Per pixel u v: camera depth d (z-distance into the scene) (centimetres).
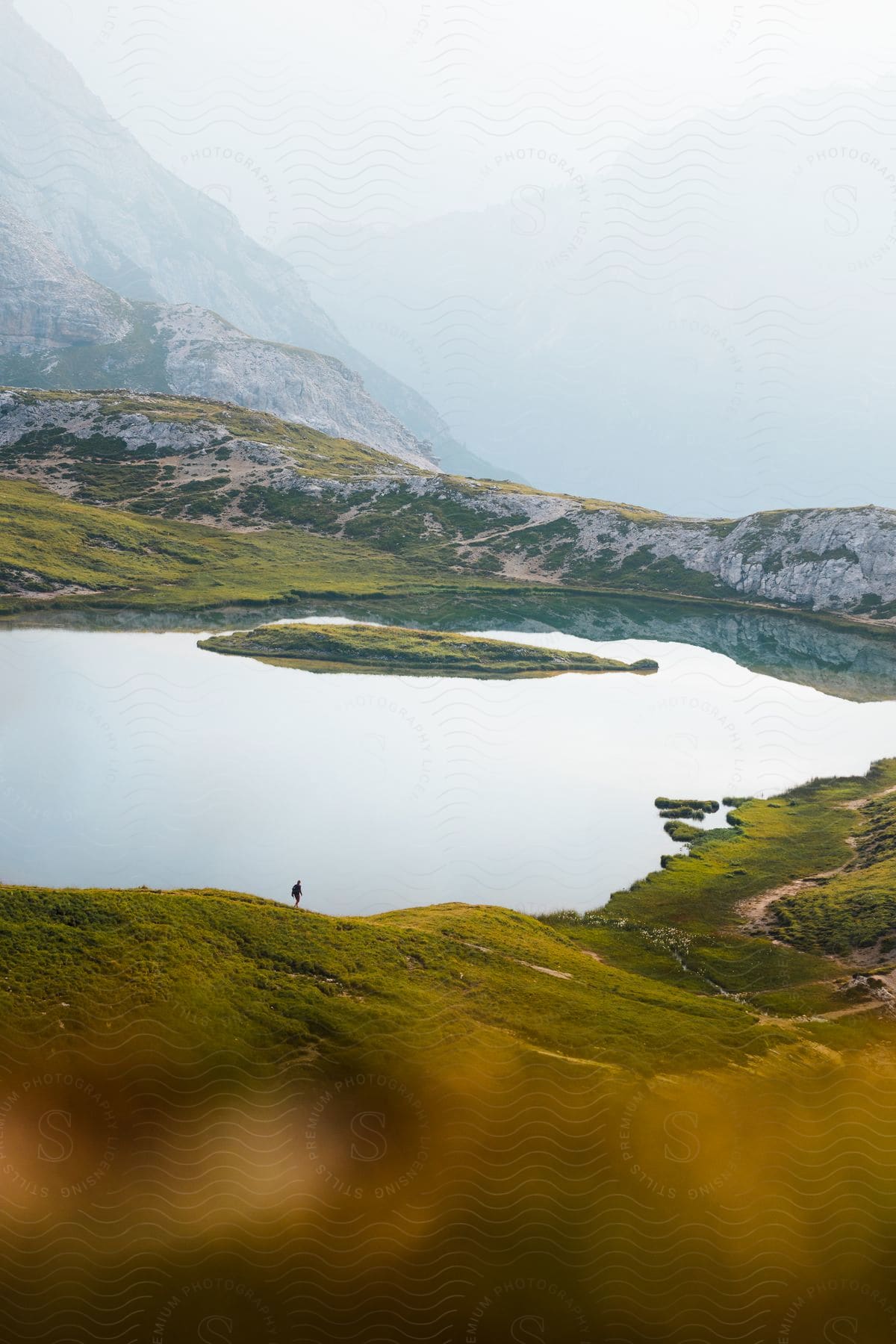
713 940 8619
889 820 11981
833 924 8644
